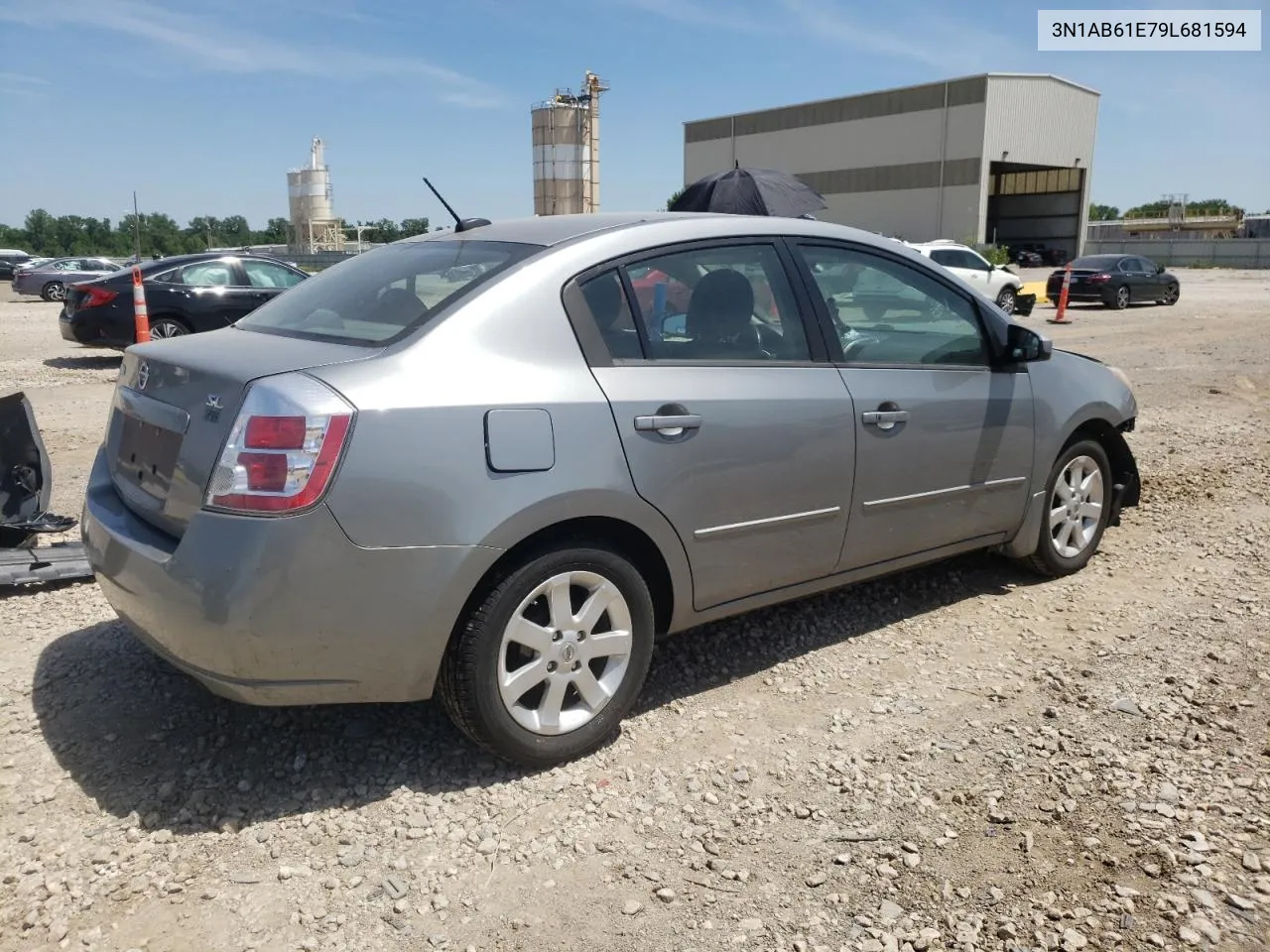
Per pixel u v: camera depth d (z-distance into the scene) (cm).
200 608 273
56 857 273
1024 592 482
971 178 5816
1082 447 492
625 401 320
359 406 276
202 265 1318
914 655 409
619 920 253
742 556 357
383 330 310
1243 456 784
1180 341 1691
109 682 373
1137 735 342
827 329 386
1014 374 451
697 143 7438
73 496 623
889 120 6194
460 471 287
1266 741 337
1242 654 408
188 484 286
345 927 249
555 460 302
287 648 276
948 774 318
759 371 359
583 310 324
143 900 257
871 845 282
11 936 244
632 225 352
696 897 261
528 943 244
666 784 314
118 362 1334
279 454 270
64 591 466
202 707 356
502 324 308
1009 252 6525
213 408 286
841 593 475
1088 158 6419
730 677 389
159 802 299
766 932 248
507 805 302
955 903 258
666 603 352
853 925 250
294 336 328
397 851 279
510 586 299
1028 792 307
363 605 279
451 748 333
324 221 7550
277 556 269
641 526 324
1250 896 259
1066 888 263
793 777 318
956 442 421
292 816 294
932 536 423
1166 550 546
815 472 370
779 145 6850
